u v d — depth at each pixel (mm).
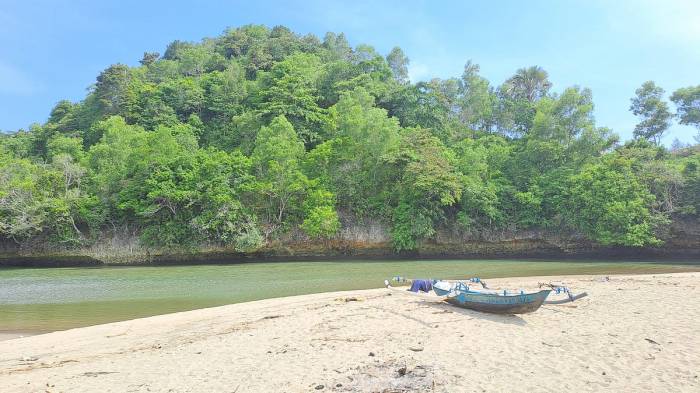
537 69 87062
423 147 49094
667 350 10211
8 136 77938
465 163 51500
